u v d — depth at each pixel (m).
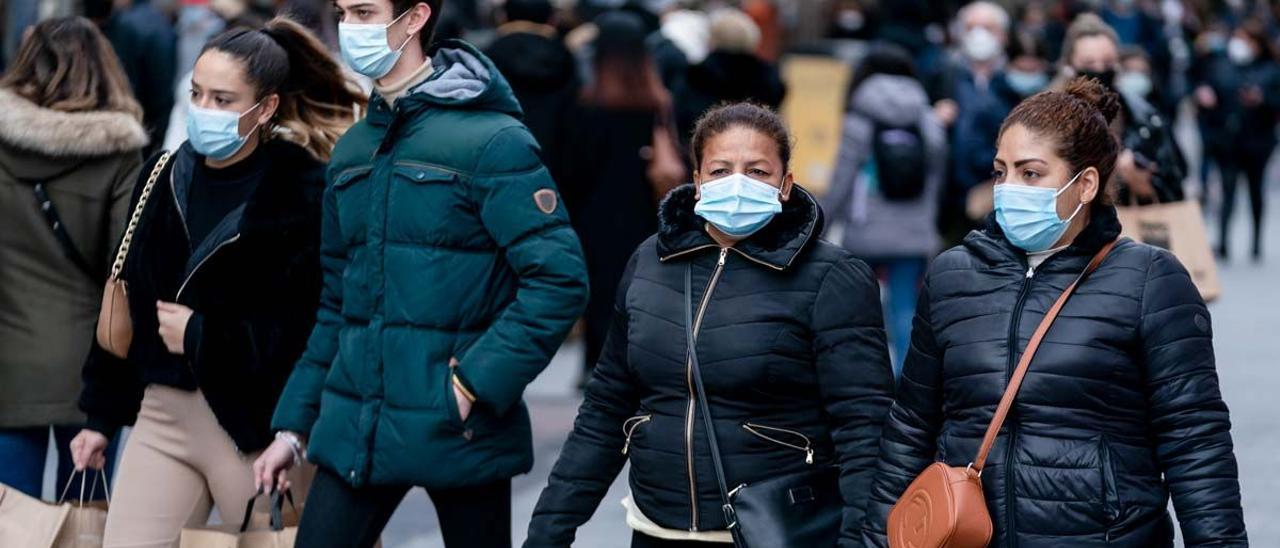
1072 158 5.34
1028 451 5.30
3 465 7.74
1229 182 22.86
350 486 6.34
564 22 16.83
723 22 13.49
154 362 6.84
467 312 6.23
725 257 5.88
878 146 12.31
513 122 6.28
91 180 7.68
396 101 6.31
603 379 6.17
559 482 6.21
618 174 13.56
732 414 5.82
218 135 6.74
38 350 7.68
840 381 5.78
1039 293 5.39
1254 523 9.63
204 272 6.77
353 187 6.37
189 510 6.90
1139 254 5.38
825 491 5.85
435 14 6.37
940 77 16.11
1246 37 23.11
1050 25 25.19
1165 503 5.36
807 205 5.88
